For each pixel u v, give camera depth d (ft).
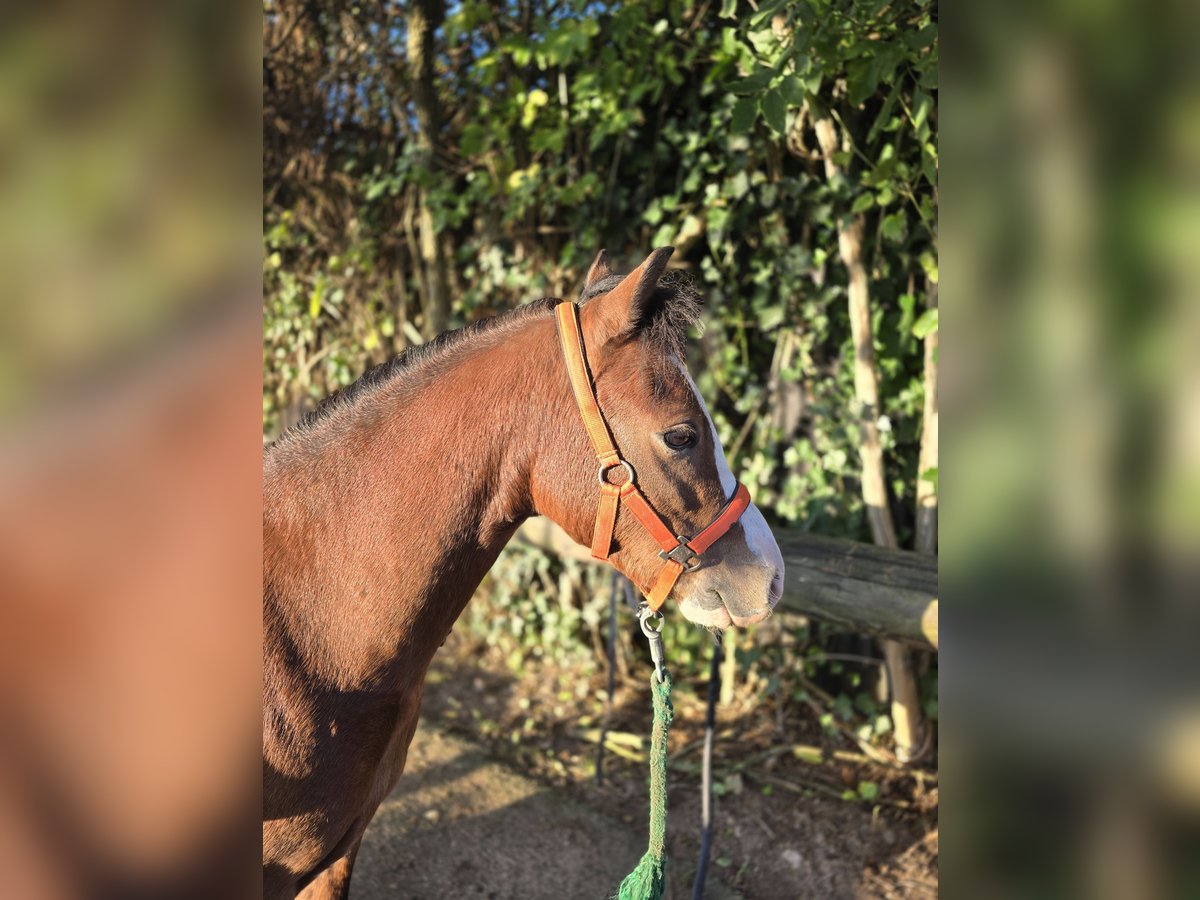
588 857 8.06
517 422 4.55
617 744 10.00
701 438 4.55
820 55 7.14
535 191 10.93
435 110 11.87
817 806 8.67
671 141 10.23
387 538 4.41
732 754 9.62
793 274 9.39
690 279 4.71
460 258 12.21
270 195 14.03
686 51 9.68
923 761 9.12
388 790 5.07
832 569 7.47
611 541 4.65
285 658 4.24
